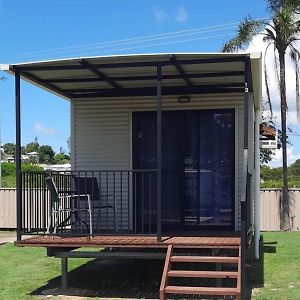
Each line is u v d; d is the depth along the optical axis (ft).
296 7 54.39
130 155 30.71
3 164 104.27
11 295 23.26
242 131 29.27
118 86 28.94
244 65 22.93
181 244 22.21
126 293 23.71
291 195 53.98
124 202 30.45
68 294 23.50
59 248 24.38
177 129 30.22
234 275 20.57
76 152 31.40
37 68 23.65
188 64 22.99
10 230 53.83
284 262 30.86
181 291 20.07
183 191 29.89
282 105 55.57
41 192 28.45
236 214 29.12
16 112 24.03
